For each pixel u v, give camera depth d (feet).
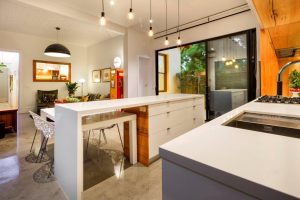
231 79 16.38
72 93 27.20
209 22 16.52
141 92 22.82
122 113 8.99
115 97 21.36
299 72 7.87
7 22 19.15
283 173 1.48
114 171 8.05
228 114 4.31
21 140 12.40
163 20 16.85
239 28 14.69
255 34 13.97
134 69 20.17
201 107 12.99
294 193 1.22
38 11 16.20
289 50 9.08
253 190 1.38
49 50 16.65
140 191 6.57
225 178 1.54
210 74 17.28
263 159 1.75
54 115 7.74
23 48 23.77
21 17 17.69
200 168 1.73
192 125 11.85
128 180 7.30
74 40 26.35
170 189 2.08
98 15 15.66
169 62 24.86
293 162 1.67
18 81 23.76
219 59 17.07
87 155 9.82
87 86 30.48
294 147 2.06
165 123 9.47
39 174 7.79
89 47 29.63
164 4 13.56
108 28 17.39
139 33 20.59
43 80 25.76
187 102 11.29
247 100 14.52
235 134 2.61
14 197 6.22
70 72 28.48
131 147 8.74
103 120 7.61
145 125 8.54
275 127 3.98
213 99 17.12
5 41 22.30
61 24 19.70
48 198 6.22
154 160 8.96
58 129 7.13
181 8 14.33
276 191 1.27
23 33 23.27
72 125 6.06
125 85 19.84
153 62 21.94
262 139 2.36
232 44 16.15
